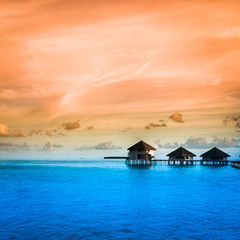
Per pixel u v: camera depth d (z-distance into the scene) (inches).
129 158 4330.7
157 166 4210.1
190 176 2549.2
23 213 1014.4
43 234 779.4
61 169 4217.5
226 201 1238.3
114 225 865.5
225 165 4286.4
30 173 3221.0
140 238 751.1
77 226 853.8
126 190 1608.0
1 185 1905.8
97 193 1491.1
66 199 1302.9
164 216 970.1
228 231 802.8
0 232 792.9
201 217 951.6
